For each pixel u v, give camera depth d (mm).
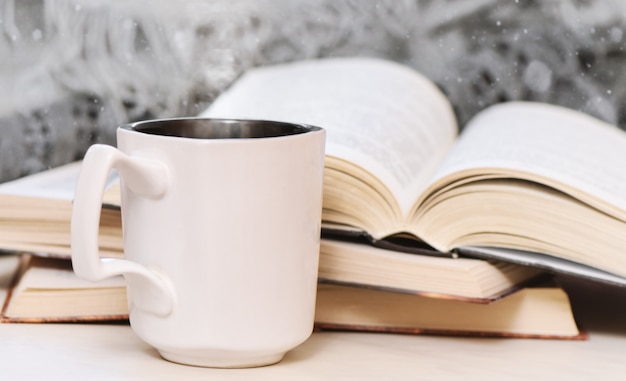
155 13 974
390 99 861
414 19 998
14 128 946
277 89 873
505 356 688
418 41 1000
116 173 747
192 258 625
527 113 892
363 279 693
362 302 715
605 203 676
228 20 987
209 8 984
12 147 947
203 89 989
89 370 645
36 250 730
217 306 628
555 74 994
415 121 839
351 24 999
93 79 963
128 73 972
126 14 968
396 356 683
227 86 991
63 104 958
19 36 945
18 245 731
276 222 628
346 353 685
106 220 714
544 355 691
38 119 952
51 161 958
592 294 813
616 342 716
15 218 728
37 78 950
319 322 714
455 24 997
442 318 716
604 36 983
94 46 962
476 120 896
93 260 611
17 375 637
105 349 676
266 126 681
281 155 625
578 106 994
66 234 727
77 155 964
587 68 989
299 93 858
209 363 648
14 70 945
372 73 928
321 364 666
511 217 687
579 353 696
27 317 712
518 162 704
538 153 736
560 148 764
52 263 754
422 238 697
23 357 662
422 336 719
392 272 687
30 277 725
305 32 997
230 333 631
